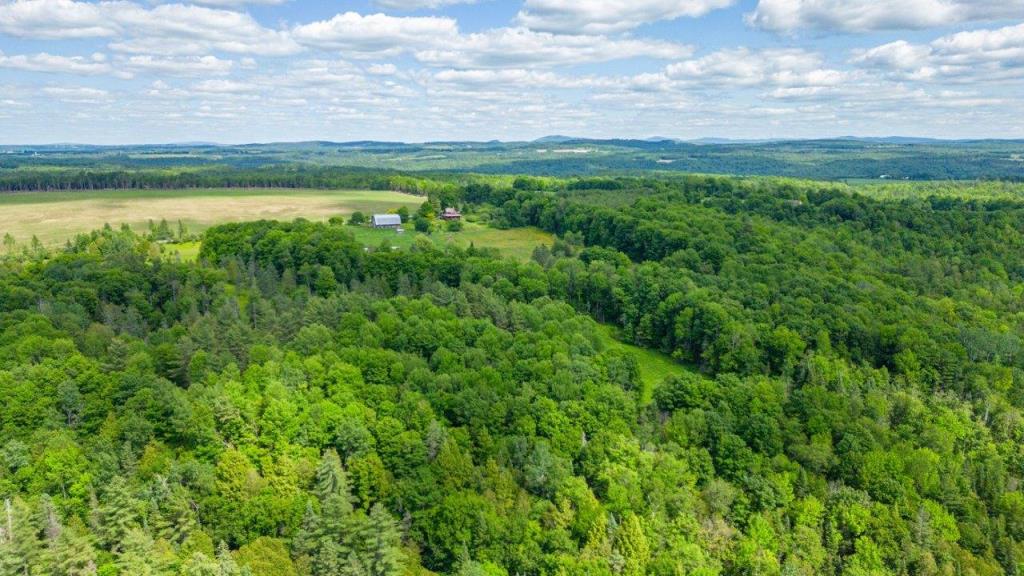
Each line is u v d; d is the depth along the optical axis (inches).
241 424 3334.2
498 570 2802.7
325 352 4173.2
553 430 3629.4
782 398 4023.1
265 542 2652.6
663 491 3250.5
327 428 3457.2
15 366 3693.4
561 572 2738.7
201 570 2346.2
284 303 5275.6
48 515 2549.2
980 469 3668.8
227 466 2974.9
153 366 3937.0
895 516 3233.3
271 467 3152.1
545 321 5088.6
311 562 2618.1
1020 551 3203.7
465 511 2935.5
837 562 3154.5
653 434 3767.2
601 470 3410.4
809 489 3398.1
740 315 5068.9
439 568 2923.2
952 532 3253.0
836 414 3823.8
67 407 3444.9
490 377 3976.4
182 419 3289.9
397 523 2942.9
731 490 3292.3
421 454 3282.5
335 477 3038.9
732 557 2989.7
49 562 2353.6
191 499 2861.7
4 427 3250.5
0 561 2274.9
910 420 4018.2
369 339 4379.9
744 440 3683.6
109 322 4835.1
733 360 4724.4
